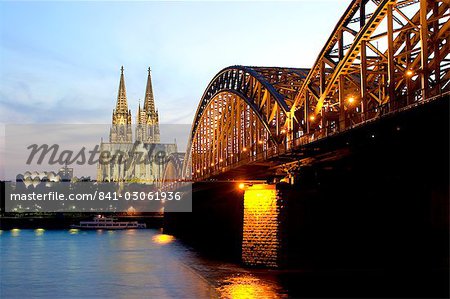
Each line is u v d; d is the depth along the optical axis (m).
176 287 53.59
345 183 55.78
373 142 40.31
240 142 86.81
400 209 53.00
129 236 152.62
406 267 51.84
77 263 77.69
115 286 55.38
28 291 52.91
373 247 54.34
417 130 35.25
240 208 75.69
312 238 56.00
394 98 40.06
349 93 56.28
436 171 44.31
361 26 45.12
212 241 100.12
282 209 56.38
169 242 120.81
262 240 57.53
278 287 47.88
